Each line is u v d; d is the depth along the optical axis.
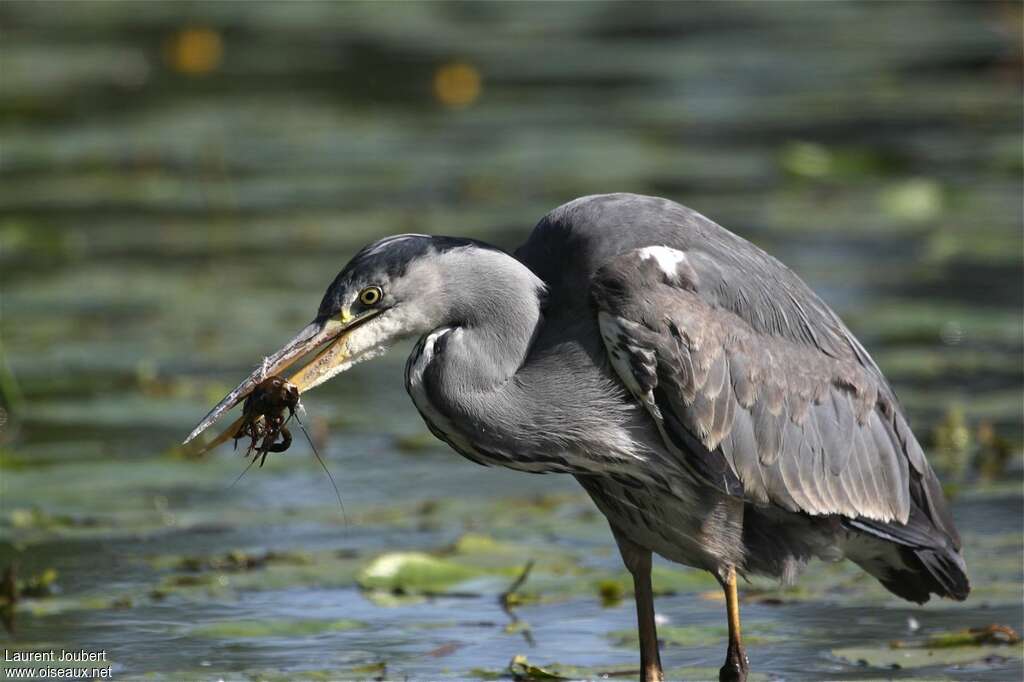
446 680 8.57
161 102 25.84
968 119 23.58
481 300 8.30
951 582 9.22
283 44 30.42
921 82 25.73
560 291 8.55
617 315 8.23
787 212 18.50
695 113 23.89
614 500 8.84
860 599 9.80
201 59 28.77
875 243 17.92
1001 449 11.96
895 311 14.85
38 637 9.18
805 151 20.25
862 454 8.96
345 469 12.11
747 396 8.52
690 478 8.58
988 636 8.92
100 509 11.02
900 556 9.30
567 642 9.16
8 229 18.83
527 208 19.06
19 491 11.27
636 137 22.53
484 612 9.63
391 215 18.89
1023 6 29.83
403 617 9.55
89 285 16.52
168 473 11.63
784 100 24.55
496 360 8.32
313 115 24.53
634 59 28.34
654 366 8.23
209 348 14.46
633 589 9.79
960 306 15.35
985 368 13.87
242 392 8.16
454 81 25.98
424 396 8.37
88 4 36.91
